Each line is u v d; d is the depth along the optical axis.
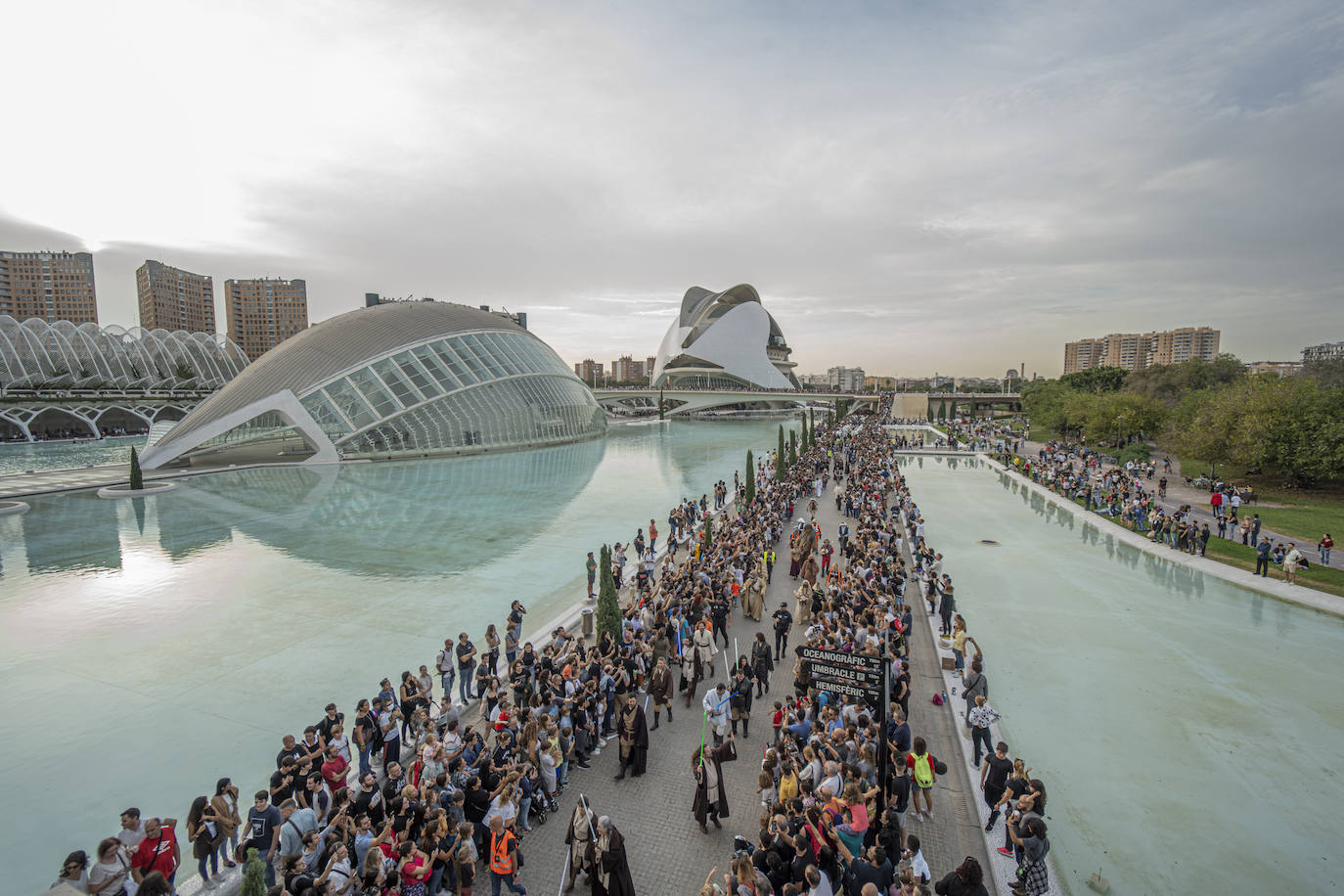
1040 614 21.05
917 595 22.27
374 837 8.71
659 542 29.33
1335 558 27.27
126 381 106.25
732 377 153.88
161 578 23.78
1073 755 13.00
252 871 6.40
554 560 26.27
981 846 10.05
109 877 7.37
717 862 9.62
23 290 171.75
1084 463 58.75
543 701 12.12
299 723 13.73
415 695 12.38
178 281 190.88
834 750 10.23
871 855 7.68
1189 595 23.11
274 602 21.25
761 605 19.34
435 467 54.59
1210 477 45.62
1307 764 12.76
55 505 38.19
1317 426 40.69
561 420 76.12
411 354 63.53
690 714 14.16
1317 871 9.92
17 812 10.78
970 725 12.00
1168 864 10.03
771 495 35.97
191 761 12.31
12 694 14.93
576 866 8.79
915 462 65.88
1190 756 13.00
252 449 64.56
